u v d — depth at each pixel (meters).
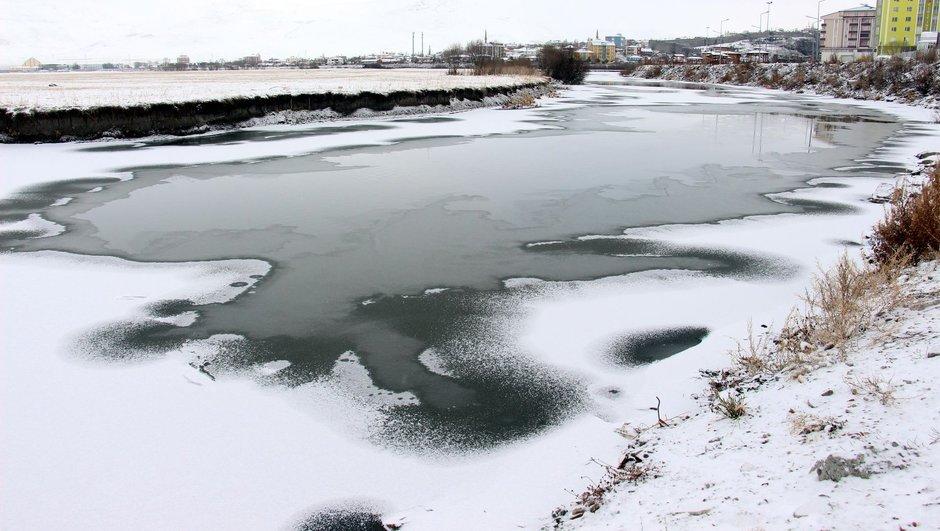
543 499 4.73
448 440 5.65
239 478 5.14
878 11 117.56
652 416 5.78
